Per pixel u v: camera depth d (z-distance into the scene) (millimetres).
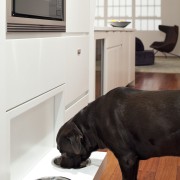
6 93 1214
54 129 1965
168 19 10789
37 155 1718
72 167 1567
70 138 1434
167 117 1178
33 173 1558
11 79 1252
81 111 1471
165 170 2123
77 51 2215
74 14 2131
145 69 7602
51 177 1482
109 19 11047
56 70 1779
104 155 1735
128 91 1346
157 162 2250
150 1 10812
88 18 2461
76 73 2217
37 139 1707
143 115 1221
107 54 3490
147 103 1235
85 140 1434
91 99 2666
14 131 1433
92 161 1649
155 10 10828
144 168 2148
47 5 1657
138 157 1304
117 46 4078
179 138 1162
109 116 1303
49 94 1691
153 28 10930
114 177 1986
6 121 1227
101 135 1361
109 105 1323
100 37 3139
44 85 1604
